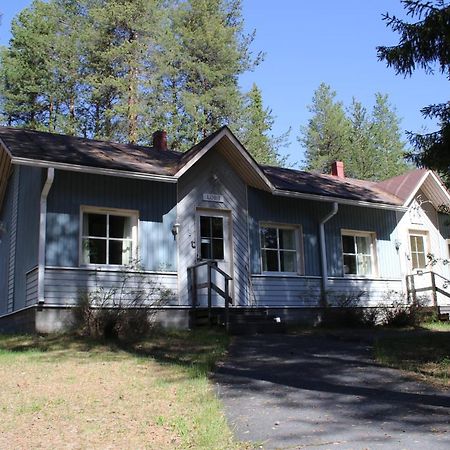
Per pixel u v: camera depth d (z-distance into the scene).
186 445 5.63
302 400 7.33
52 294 13.05
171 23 34.31
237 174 16.61
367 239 19.09
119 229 14.52
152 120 31.23
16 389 7.83
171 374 8.88
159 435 5.96
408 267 19.56
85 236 13.94
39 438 5.84
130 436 5.92
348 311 16.64
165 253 14.88
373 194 19.45
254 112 35.59
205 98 32.38
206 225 15.91
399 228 19.70
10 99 34.38
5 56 34.97
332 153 44.38
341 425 6.18
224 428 6.18
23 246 14.69
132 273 14.16
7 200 17.33
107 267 13.92
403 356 10.22
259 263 16.50
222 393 7.76
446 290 20.19
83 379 8.49
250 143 34.56
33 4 35.66
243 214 16.48
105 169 13.23
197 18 34.50
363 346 11.65
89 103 33.44
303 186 17.53
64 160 12.87
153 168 14.41
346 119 45.19
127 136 30.56
